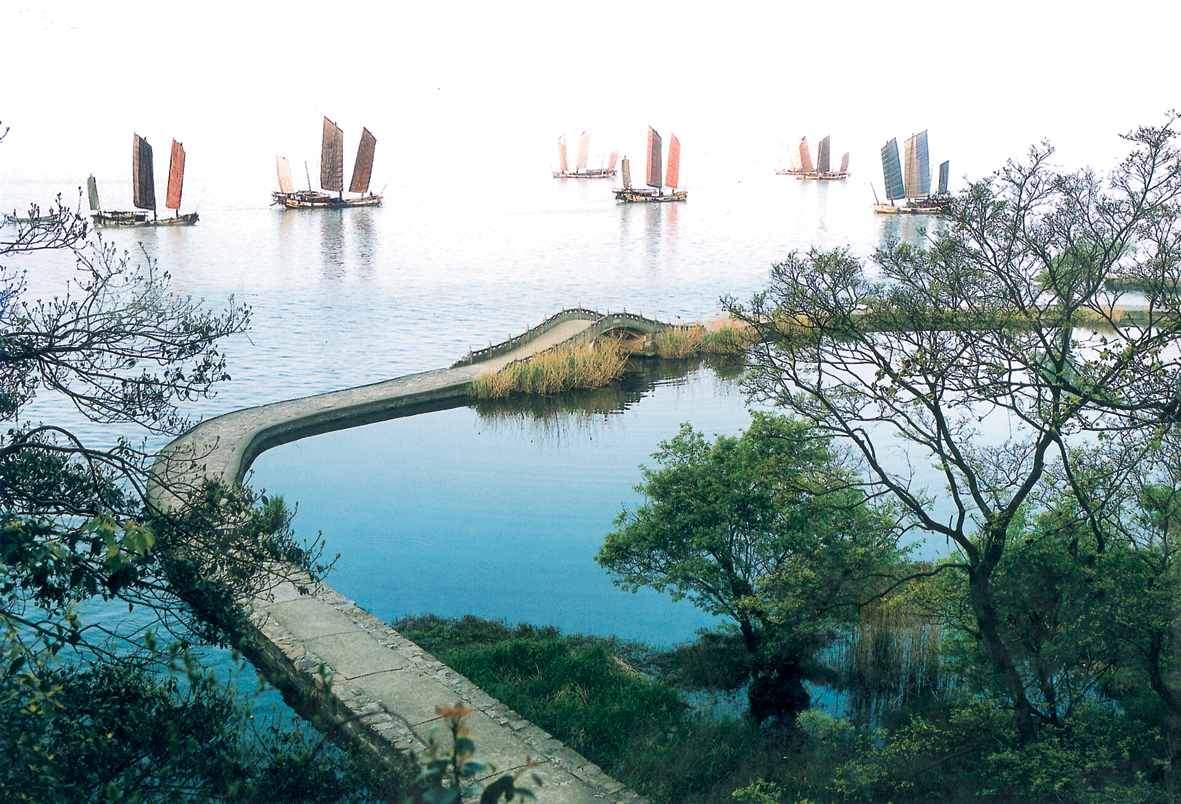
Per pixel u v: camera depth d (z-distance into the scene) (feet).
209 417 150.82
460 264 380.37
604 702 61.77
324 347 219.61
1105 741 46.62
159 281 40.04
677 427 152.97
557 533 107.34
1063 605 51.08
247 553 40.24
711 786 52.26
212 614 37.73
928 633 67.51
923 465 125.59
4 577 26.35
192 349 38.63
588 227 531.09
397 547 102.06
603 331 200.75
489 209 648.38
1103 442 52.31
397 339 232.12
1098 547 51.34
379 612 84.43
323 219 564.30
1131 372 47.70
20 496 32.71
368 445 141.69
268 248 420.36
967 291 53.11
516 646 69.67
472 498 118.62
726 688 68.23
